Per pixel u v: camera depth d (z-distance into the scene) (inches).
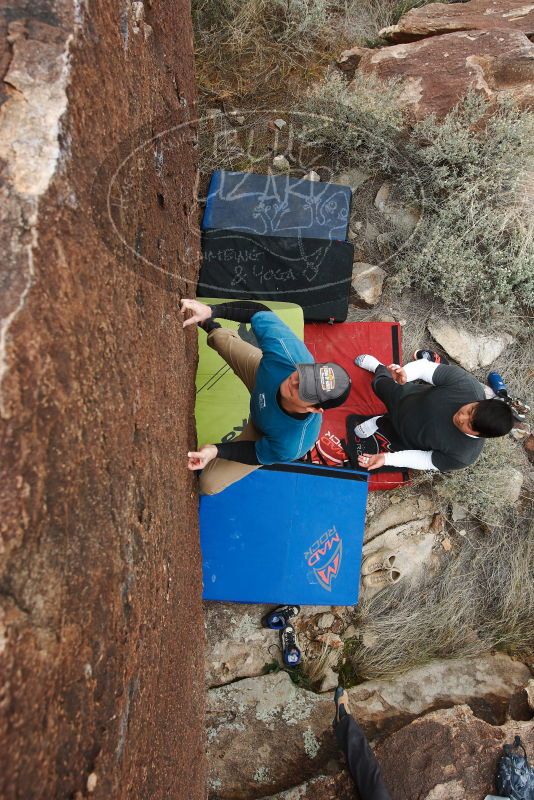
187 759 85.2
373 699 125.6
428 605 139.9
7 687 36.8
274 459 95.4
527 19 167.5
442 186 154.2
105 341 54.1
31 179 44.4
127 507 58.2
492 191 154.1
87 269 50.9
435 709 123.3
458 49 158.4
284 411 86.0
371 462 130.9
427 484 147.3
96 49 54.5
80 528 47.2
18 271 41.4
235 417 120.6
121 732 54.2
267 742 118.9
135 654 59.1
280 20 175.5
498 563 145.0
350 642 135.0
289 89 167.8
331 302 139.9
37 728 39.8
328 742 119.1
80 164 50.3
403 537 143.7
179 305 95.5
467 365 153.4
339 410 144.6
